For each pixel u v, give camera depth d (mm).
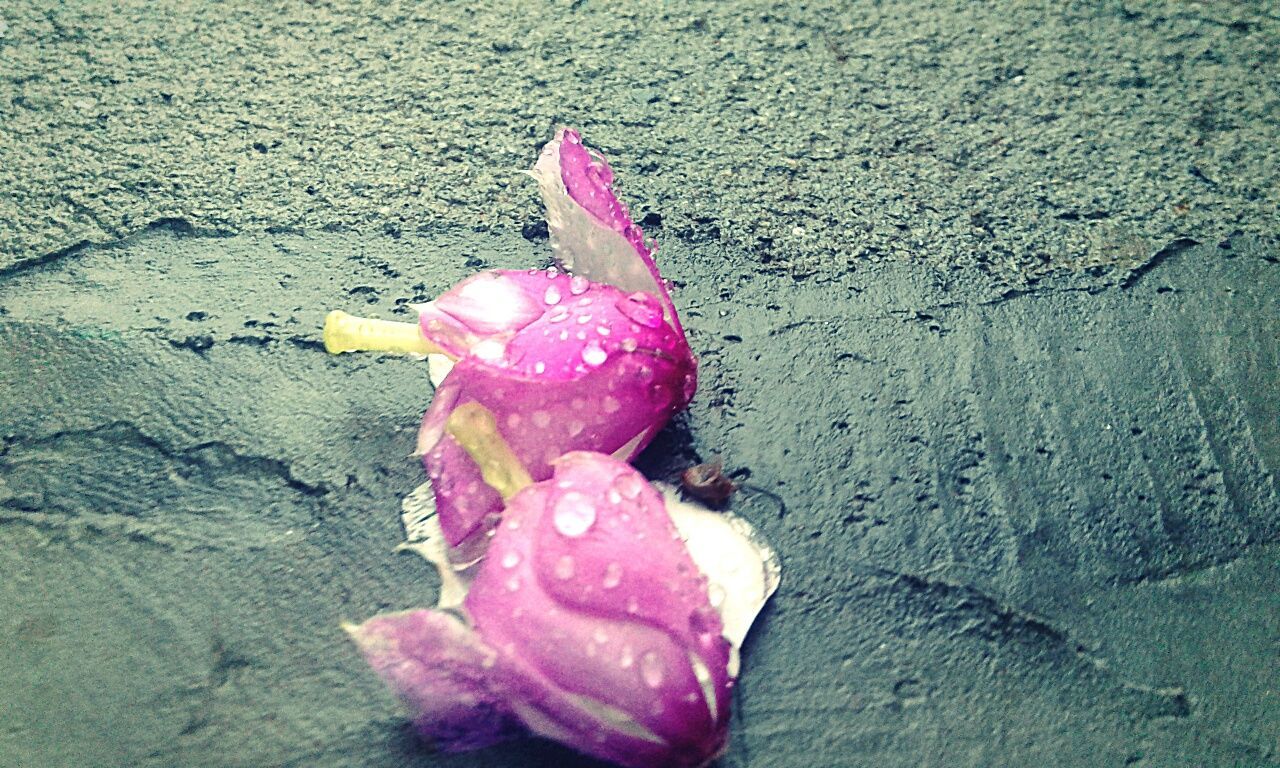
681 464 95
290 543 90
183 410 99
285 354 103
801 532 92
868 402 101
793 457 96
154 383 101
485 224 114
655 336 84
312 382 101
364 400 100
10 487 94
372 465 95
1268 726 83
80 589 88
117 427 98
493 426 83
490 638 72
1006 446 98
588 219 87
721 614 86
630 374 83
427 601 87
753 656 85
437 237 113
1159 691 85
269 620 86
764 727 82
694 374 88
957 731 82
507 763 78
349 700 82
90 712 82
